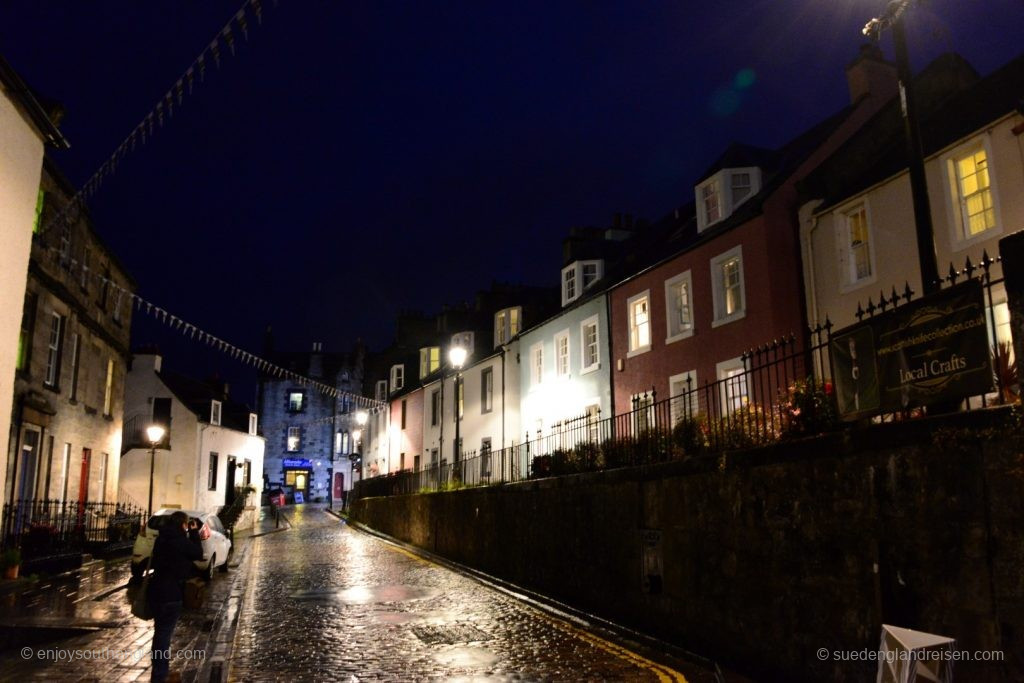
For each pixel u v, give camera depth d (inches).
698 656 337.1
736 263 708.7
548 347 1047.6
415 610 473.7
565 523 509.4
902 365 257.9
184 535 301.6
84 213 770.8
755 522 316.2
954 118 590.9
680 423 426.3
